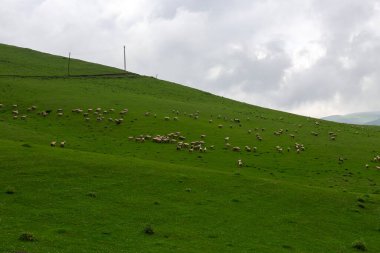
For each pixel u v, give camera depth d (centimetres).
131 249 2597
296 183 4994
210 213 3491
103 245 2614
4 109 8138
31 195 3434
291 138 7750
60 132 6919
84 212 3191
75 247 2522
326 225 3547
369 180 5575
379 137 8875
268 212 3684
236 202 3850
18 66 13450
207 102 11656
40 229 2775
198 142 6775
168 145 6606
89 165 4375
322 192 4412
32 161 4266
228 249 2784
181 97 11875
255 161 6075
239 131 7894
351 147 7444
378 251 3108
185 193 3931
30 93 9400
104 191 3722
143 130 7350
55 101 8812
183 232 3016
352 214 3894
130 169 4441
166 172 4503
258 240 3031
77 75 13650
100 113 8194
